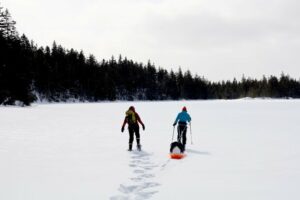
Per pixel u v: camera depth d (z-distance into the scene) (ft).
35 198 17.38
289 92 477.36
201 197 17.30
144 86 399.24
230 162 27.07
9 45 150.41
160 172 23.76
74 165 26.21
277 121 68.90
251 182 20.35
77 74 299.99
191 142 37.65
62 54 300.20
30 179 21.54
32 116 86.38
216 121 71.26
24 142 38.78
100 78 315.17
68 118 81.15
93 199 17.25
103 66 355.77
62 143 38.45
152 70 407.23
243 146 35.68
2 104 143.74
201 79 476.13
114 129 55.31
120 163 27.14
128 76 375.66
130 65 385.09
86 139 42.37
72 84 291.17
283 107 146.61
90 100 306.76
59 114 97.76
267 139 41.11
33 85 255.09
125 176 22.49
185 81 451.53
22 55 155.33
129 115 34.06
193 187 19.39
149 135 47.60
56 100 273.13
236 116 87.25
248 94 489.26
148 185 20.15
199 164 26.45
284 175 22.11
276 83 471.62
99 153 31.96
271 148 33.96
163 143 39.34
